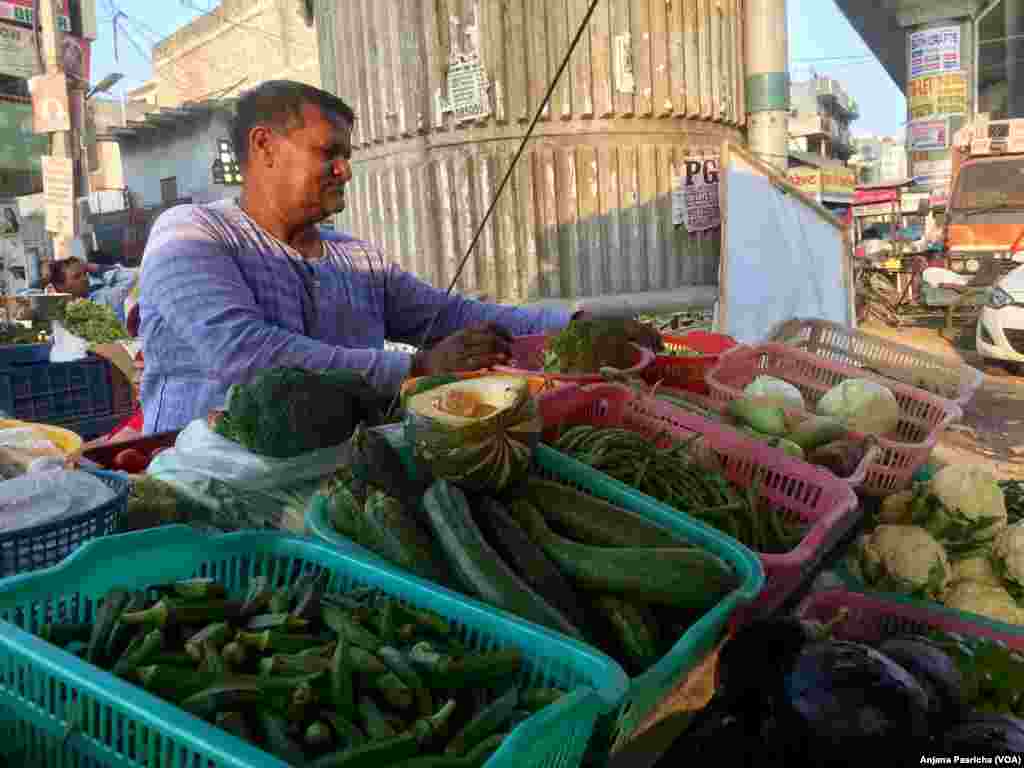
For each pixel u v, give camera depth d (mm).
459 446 1635
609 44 7172
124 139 25203
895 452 2691
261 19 23719
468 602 1392
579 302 7352
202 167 23234
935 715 1583
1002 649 1888
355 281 3266
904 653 1708
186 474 1899
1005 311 9570
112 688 1048
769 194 6766
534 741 1021
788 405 2861
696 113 7660
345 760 1114
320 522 1716
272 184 2902
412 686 1256
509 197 7270
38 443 1919
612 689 1195
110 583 1407
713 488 2186
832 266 7008
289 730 1192
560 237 7367
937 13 21406
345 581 1544
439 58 7223
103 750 1062
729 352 3281
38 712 1137
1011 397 8273
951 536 2518
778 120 8312
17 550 1487
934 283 12867
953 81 21438
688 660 1438
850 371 3389
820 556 2113
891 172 63219
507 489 1735
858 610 2215
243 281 2803
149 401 2998
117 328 6820
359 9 7566
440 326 3561
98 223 26141
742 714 1481
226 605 1397
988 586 2404
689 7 7465
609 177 7367
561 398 2354
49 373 5898
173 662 1258
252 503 1850
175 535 1493
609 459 2100
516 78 7133
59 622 1338
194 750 958
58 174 11070
